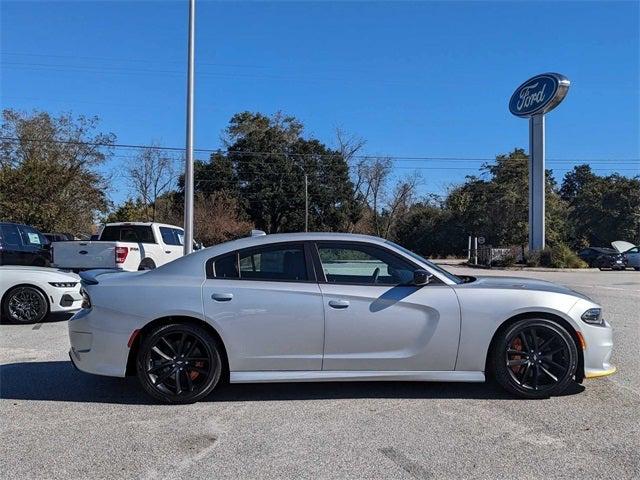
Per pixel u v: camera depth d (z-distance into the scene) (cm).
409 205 6366
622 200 5234
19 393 554
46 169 3338
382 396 538
